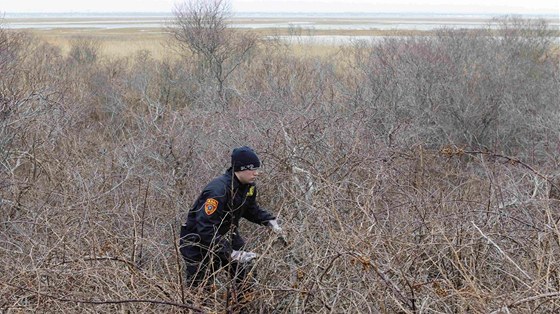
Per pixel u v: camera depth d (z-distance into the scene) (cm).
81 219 447
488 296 313
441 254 372
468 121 1009
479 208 489
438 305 351
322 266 371
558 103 1102
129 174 559
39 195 548
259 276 402
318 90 871
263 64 1181
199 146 632
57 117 733
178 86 1210
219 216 407
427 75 1096
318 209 406
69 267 384
